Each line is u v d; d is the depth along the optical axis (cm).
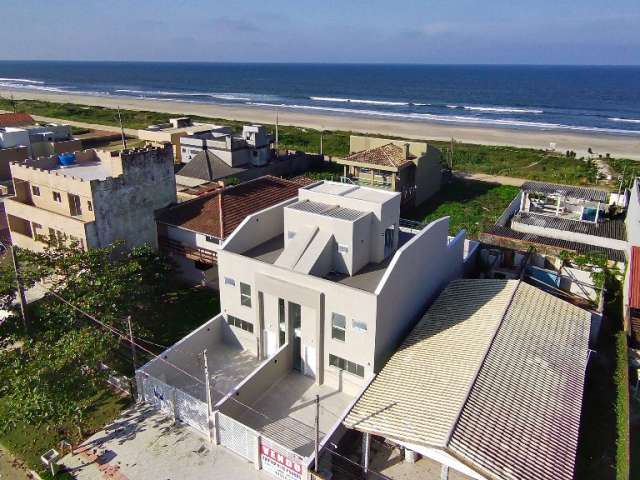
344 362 2702
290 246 2831
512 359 2405
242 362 3022
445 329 2714
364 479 2170
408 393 2258
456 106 18738
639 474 2256
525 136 11488
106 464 2292
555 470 1888
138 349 3091
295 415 2592
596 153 9438
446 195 6662
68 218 3731
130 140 10488
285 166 7481
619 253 3922
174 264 3966
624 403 2484
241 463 2297
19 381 2264
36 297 3644
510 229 4512
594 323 3145
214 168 6612
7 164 6328
